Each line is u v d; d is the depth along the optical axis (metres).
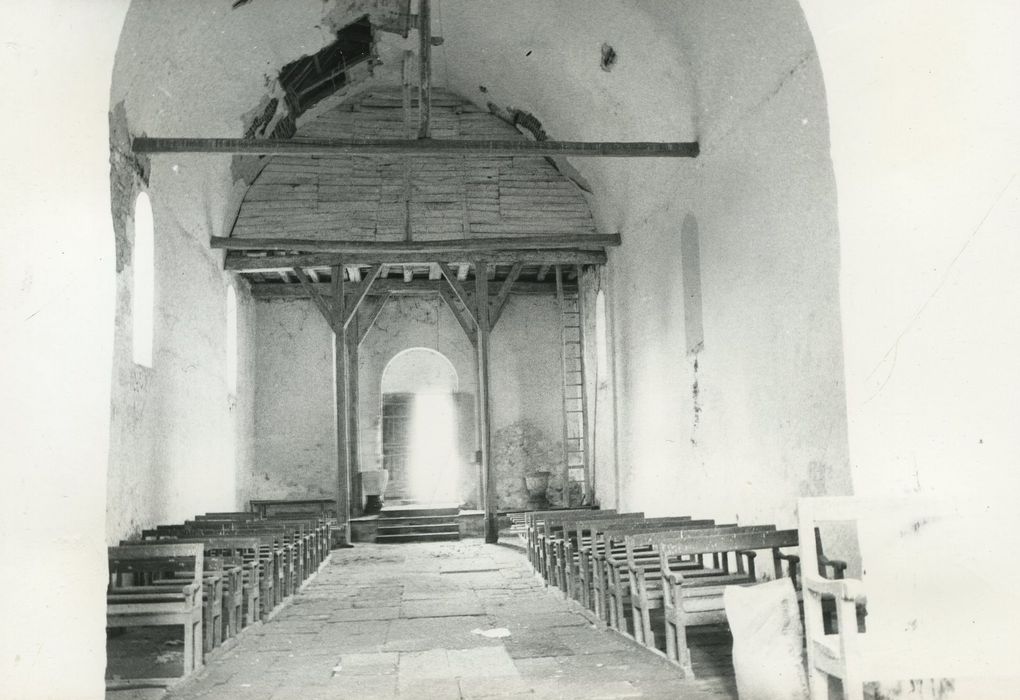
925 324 5.92
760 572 9.80
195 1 11.76
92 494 3.93
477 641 8.48
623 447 16.80
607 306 18.08
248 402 21.14
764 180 9.85
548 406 22.97
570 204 19.14
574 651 7.89
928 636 5.27
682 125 12.48
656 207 14.29
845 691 4.87
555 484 22.61
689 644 7.95
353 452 21.09
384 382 23.11
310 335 22.33
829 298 8.46
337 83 17.62
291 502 21.42
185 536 11.53
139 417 12.18
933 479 5.83
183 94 13.32
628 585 8.86
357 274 20.30
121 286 11.32
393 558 16.11
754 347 10.22
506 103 18.09
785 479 9.52
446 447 22.98
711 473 11.76
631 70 13.23
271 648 8.37
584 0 12.86
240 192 18.12
